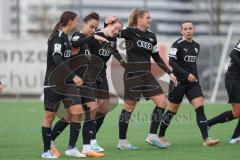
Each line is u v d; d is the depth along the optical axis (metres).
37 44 73.62
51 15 119.88
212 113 55.25
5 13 96.31
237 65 33.84
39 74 73.75
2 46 73.94
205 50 76.75
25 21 108.69
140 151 32.19
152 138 33.34
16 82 74.12
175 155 30.48
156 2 159.00
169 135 39.34
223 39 76.31
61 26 28.84
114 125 45.88
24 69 73.94
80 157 29.73
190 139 37.31
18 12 81.81
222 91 74.69
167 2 158.88
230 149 32.41
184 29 33.28
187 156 30.06
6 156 30.75
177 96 33.66
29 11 117.44
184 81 33.25
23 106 64.94
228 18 112.69
